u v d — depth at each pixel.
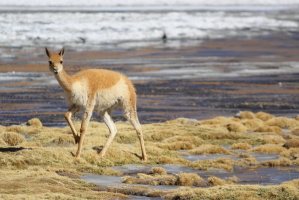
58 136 65.56
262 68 197.88
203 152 64.50
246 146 70.00
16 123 91.69
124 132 74.25
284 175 51.38
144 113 107.00
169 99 127.00
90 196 37.22
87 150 54.03
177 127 83.06
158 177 46.41
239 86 153.12
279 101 129.75
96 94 50.69
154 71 178.38
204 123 93.75
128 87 53.75
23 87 135.50
